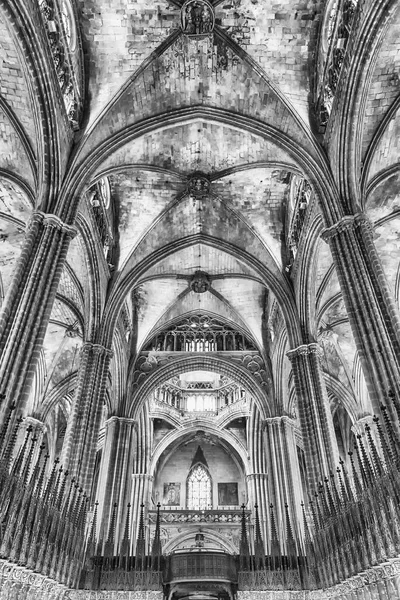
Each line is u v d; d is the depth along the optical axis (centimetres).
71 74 1912
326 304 2673
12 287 1562
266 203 2638
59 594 1503
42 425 3072
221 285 3198
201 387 4366
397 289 2566
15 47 1612
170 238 2752
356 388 3117
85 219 2177
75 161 1905
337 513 1507
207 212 2705
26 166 1947
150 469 3859
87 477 2020
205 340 3347
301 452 4178
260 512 3591
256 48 2017
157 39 1992
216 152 2394
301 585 1675
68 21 1909
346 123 1719
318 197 1850
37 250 1666
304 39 2002
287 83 2056
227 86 2103
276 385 3048
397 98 1770
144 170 2348
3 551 1154
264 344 3231
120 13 1931
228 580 1680
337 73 1828
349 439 3747
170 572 1706
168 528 3644
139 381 3134
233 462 4362
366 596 1330
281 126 2072
